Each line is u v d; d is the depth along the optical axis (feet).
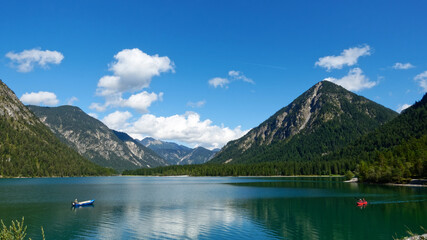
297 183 648.79
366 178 611.88
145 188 529.04
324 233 172.76
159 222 202.90
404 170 541.34
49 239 159.43
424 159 527.40
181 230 180.24
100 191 457.68
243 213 239.50
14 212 244.83
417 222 200.23
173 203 301.22
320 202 304.71
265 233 173.06
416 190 422.82
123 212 244.22
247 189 488.44
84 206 278.87
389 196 346.33
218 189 495.00
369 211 245.24
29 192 432.25
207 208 266.16
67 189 498.28
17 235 73.05
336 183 633.20
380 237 163.43
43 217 222.07
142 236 165.89
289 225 193.47
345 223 199.62
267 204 292.40
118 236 165.89
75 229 182.29
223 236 165.58
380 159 639.76
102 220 209.97
